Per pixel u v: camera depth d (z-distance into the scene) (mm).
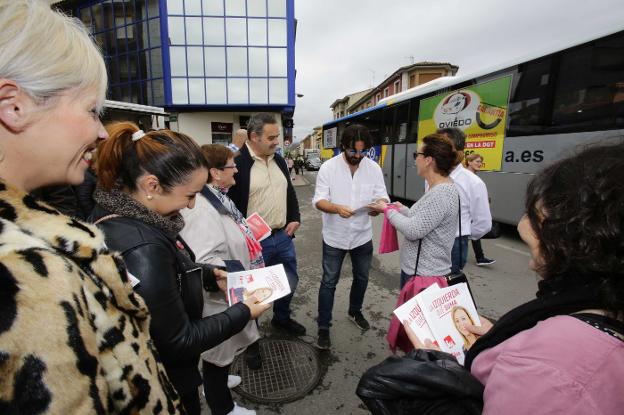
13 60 512
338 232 2678
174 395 785
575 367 617
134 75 16203
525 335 744
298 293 3766
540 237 758
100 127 670
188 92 15406
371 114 10164
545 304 766
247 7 14930
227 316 1227
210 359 1676
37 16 539
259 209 2582
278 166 2766
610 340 625
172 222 1121
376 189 2746
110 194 1080
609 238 617
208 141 16359
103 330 566
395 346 2004
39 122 556
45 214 539
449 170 1997
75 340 456
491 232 4094
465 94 6234
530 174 5141
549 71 4801
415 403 971
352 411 2078
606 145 726
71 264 511
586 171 686
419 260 2076
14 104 528
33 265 443
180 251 1278
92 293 559
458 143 2941
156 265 998
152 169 1041
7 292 403
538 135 4988
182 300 1161
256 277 1521
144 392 636
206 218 1650
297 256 5086
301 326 2875
